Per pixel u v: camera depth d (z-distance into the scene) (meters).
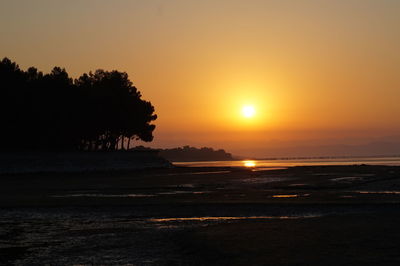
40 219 34.69
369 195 47.53
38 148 109.50
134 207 40.25
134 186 64.56
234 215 35.69
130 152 126.12
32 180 78.75
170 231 28.50
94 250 23.27
